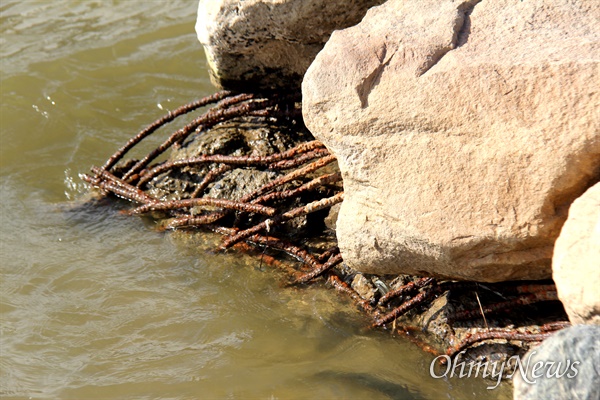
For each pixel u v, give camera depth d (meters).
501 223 4.27
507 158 4.22
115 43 9.79
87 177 7.20
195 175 6.88
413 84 4.48
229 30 6.15
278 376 4.96
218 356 5.20
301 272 5.85
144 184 6.98
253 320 5.50
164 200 6.77
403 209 4.51
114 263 6.29
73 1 10.85
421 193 4.45
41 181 7.61
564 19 4.55
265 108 6.76
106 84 9.07
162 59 9.46
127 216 6.85
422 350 5.00
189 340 5.39
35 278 6.18
